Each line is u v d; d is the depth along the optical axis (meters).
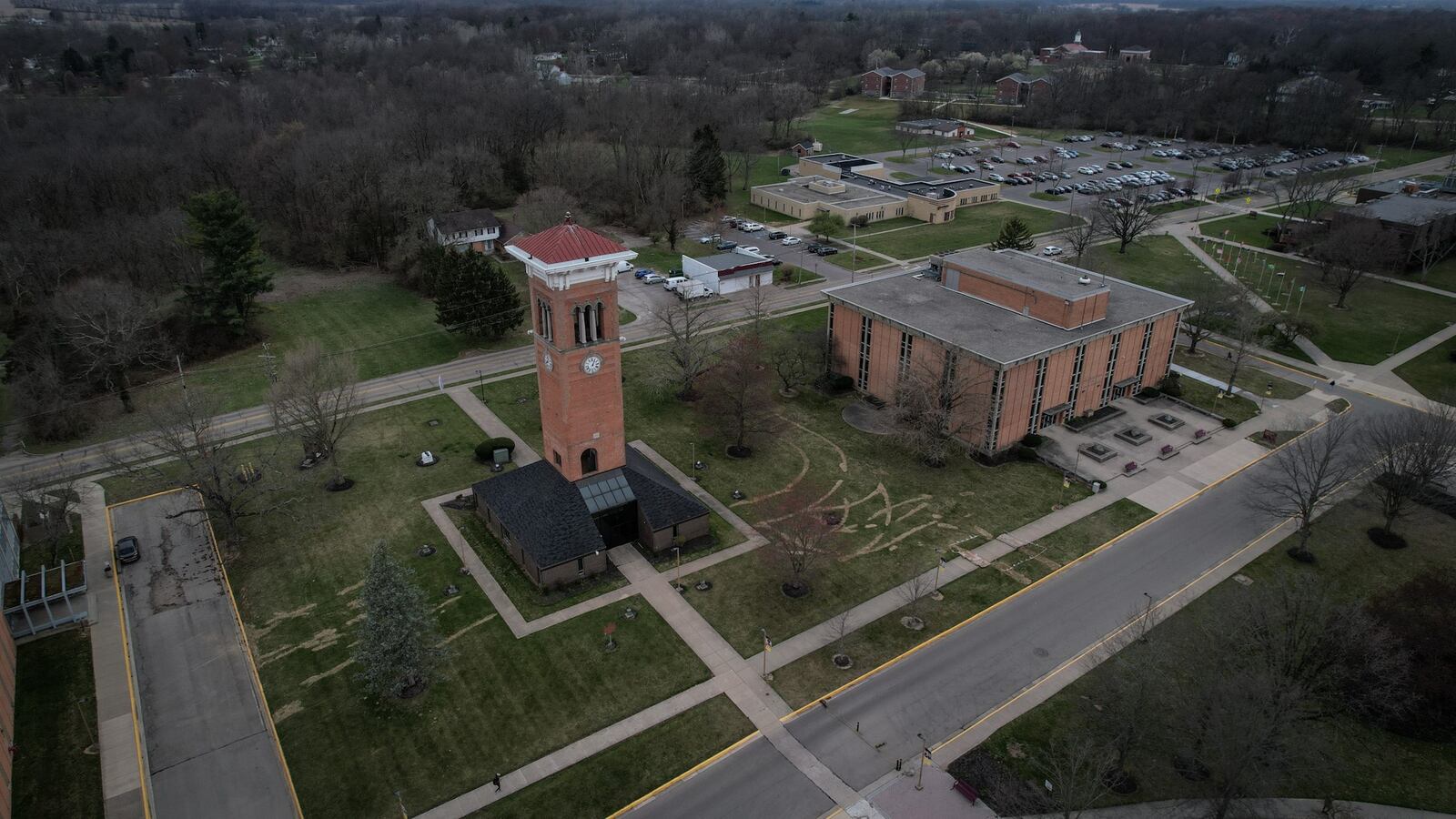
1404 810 47.75
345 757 50.59
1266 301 125.12
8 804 46.72
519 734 52.09
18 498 76.38
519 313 110.38
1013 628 61.09
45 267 108.50
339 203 134.12
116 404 94.12
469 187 162.12
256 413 91.69
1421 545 70.81
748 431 86.12
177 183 147.50
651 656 58.16
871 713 53.78
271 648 59.00
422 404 93.00
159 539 71.19
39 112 190.12
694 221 165.62
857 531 71.81
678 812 47.16
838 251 148.62
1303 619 52.31
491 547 69.12
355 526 72.06
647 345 108.88
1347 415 91.75
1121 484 78.88
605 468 68.56
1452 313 121.06
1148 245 154.00
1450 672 53.50
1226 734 43.28
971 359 80.62
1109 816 47.03
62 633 60.62
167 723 53.09
